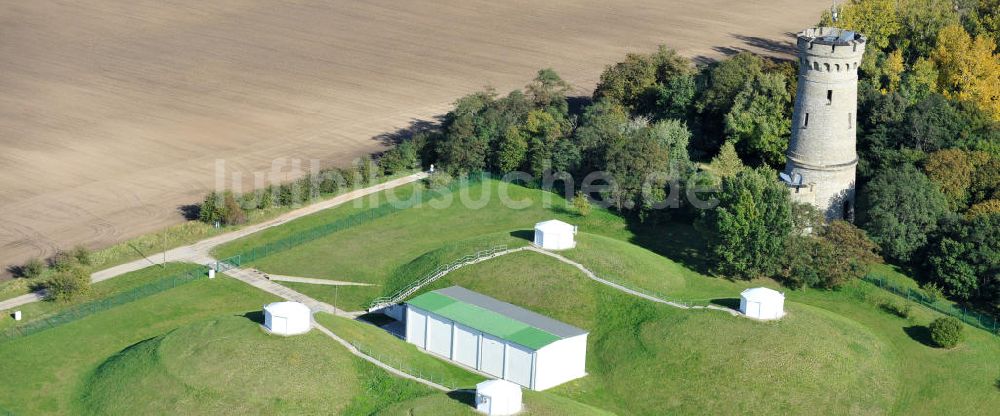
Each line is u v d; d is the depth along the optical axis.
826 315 169.00
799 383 154.12
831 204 196.75
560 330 160.00
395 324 173.88
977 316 176.88
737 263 183.38
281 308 155.00
